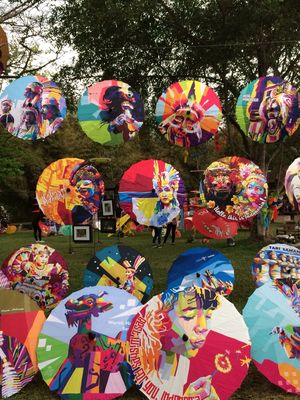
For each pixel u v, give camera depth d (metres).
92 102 4.33
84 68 11.34
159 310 3.40
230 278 4.46
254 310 3.59
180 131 4.46
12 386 3.46
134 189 4.54
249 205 4.63
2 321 3.53
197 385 3.26
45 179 5.05
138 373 3.31
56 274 4.53
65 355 3.45
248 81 13.41
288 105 4.41
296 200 4.41
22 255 4.51
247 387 3.59
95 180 5.16
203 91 4.44
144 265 4.41
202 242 14.38
